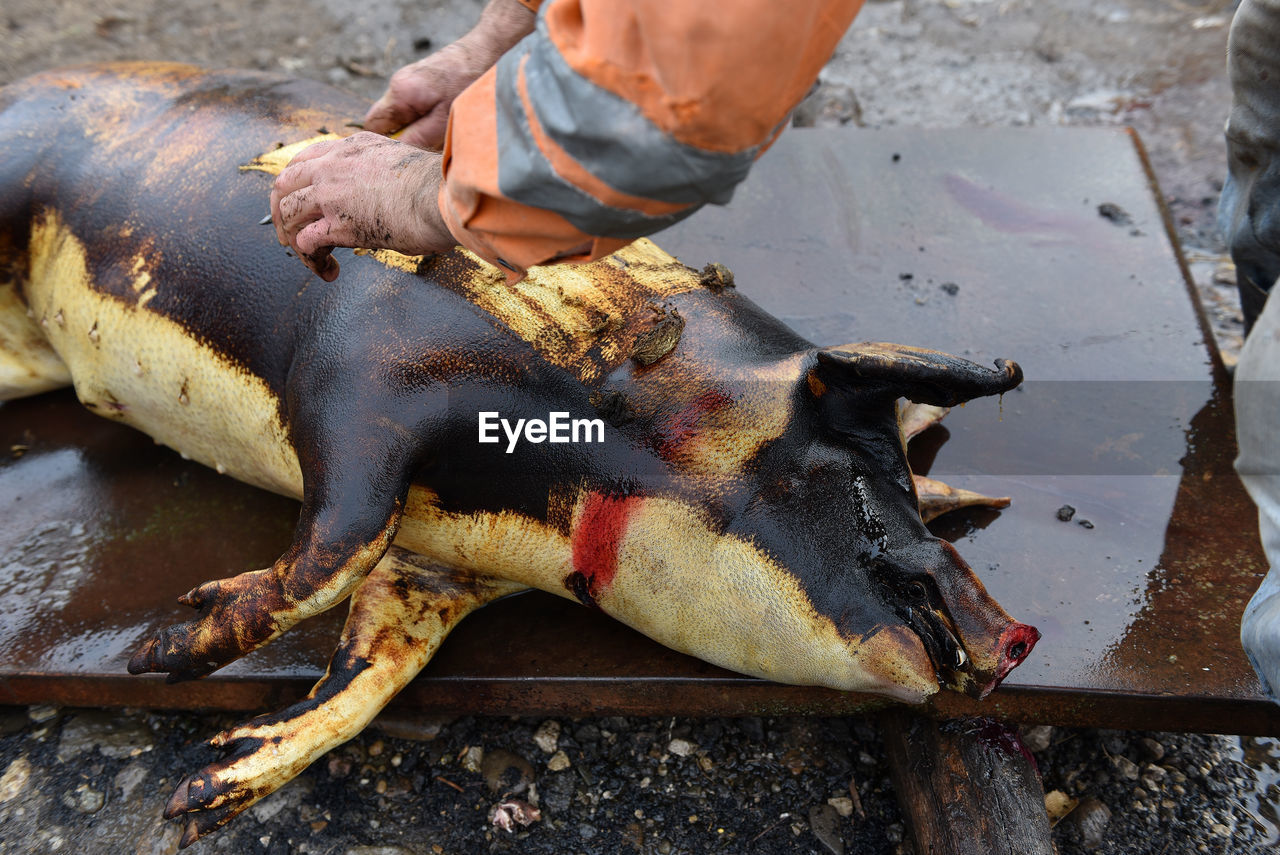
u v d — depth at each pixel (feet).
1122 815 7.50
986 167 12.03
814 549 6.21
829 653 6.28
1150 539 8.11
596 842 7.43
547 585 7.30
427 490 7.00
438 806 7.66
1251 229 8.14
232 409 7.71
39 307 8.96
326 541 6.46
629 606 6.90
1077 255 10.82
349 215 5.27
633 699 7.45
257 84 8.98
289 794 7.72
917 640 6.14
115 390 8.48
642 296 6.94
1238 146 7.97
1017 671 7.09
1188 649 7.23
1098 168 11.99
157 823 7.53
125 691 7.80
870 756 7.89
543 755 7.95
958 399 5.96
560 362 6.66
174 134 8.39
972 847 6.62
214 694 7.73
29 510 8.99
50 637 7.98
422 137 7.05
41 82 9.09
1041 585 7.75
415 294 6.89
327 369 6.86
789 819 7.53
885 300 10.24
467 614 7.86
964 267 10.66
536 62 4.00
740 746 7.97
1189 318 10.10
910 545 6.23
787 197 11.59
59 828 7.51
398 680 7.13
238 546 8.58
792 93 3.92
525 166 4.14
